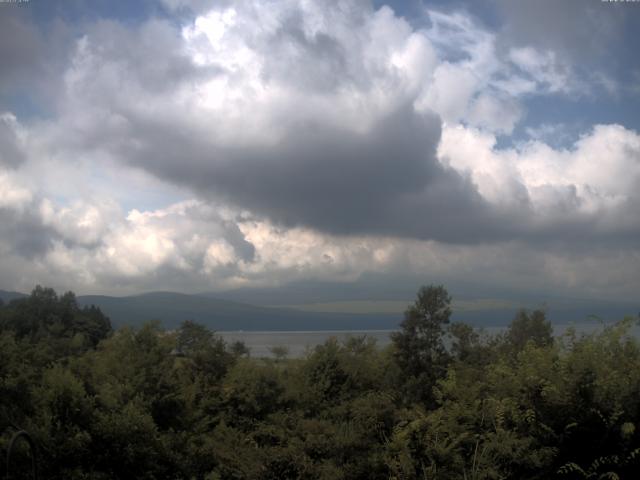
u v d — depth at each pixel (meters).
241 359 16.22
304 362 15.48
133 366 12.96
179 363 15.90
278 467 9.48
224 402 14.07
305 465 9.16
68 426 9.34
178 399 12.76
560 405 7.79
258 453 9.83
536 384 8.05
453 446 8.18
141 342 14.05
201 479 11.05
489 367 9.78
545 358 8.34
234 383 14.38
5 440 8.39
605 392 7.66
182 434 11.63
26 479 8.41
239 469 10.09
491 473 7.59
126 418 9.82
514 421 8.21
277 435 10.55
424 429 8.72
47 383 9.92
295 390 14.12
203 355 16.02
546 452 7.56
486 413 8.51
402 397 12.77
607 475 7.13
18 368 10.30
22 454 8.57
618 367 8.27
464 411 8.66
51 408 9.52
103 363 12.88
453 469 8.02
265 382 14.10
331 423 10.75
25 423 8.96
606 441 7.51
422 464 8.16
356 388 14.39
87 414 9.64
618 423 7.53
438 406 12.48
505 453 7.75
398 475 8.23
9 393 9.59
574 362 8.00
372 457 8.82
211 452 11.29
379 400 10.17
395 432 8.95
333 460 9.12
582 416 7.65
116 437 9.59
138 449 9.67
